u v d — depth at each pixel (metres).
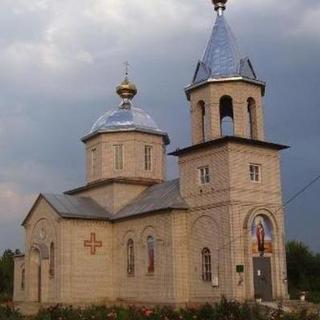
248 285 34.41
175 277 36.84
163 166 48.62
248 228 35.19
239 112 36.97
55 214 42.62
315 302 37.44
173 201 38.47
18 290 49.72
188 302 36.53
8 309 24.09
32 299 44.75
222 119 39.38
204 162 37.38
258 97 38.22
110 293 42.56
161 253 38.19
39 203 45.12
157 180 47.09
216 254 35.44
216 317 21.17
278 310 22.06
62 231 41.50
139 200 43.78
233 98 37.16
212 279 35.38
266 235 36.34
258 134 37.66
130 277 41.22
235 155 35.88
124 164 46.91
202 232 36.75
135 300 40.38
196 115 38.56
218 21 40.31
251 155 36.72
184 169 38.94
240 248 34.72
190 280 37.03
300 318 20.95
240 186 35.62
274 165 37.84
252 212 35.53
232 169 35.50
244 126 36.88
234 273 34.16
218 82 37.38
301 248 61.31
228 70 37.59
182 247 37.50
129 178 45.84
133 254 41.34
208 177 37.03
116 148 47.31
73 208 43.38
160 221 38.66
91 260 42.25
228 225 34.84
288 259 60.41
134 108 49.84
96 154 48.03
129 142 47.16
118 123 47.59
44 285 42.78
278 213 37.12
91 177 48.22
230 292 34.06
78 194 48.28
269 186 37.19
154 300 38.41
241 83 37.34
